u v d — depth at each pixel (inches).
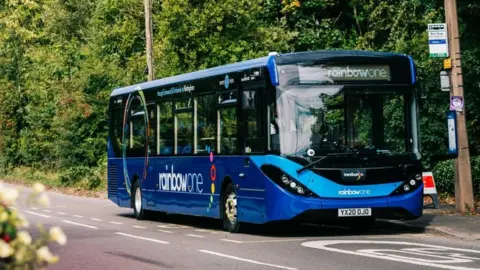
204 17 1595.7
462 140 911.0
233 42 1598.2
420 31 1397.6
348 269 546.9
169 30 1611.7
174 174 965.8
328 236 782.5
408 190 768.3
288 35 1632.6
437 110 1126.4
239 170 808.3
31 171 2176.4
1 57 2377.0
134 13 1824.6
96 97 1843.0
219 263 592.7
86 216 1144.2
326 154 748.6
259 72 775.1
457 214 907.4
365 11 1675.7
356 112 762.2
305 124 751.7
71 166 1898.4
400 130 775.1
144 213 1075.3
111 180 1194.0
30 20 2556.6
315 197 743.7
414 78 780.6
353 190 749.9
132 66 1760.6
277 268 558.3
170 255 651.5
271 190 752.3
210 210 874.8
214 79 866.1
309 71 759.1
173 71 1630.2
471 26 1133.7
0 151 2326.5
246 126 796.6
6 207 217.5
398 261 582.2
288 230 863.7
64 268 589.6
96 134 1879.9
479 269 536.1
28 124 2299.5
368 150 759.1
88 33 2122.3
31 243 219.3
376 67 772.6
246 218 798.5
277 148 750.5
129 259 634.2
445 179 1080.2
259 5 1720.0
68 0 2317.9
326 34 1673.2
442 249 657.6
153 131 1033.5
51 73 2031.3
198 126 901.8
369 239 743.1
